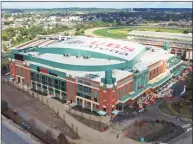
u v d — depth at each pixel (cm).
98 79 15750
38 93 18275
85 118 14900
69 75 16475
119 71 17325
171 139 12988
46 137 12488
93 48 19975
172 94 18738
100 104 15450
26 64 19162
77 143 12375
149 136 13175
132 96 16512
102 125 14150
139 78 17538
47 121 14425
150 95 18162
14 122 14088
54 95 17800
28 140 12400
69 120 14612
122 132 13512
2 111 14912
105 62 18338
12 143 12056
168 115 15600
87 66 17325
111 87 14950
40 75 18325
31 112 15438
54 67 18075
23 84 19812
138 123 14400
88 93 15875
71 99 16812
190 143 12662
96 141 12644
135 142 12656
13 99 17125
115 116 15200
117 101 15850
